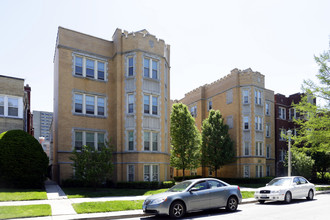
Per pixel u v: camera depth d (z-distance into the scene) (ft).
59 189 56.80
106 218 32.60
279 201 50.62
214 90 120.98
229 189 38.68
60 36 71.41
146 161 70.23
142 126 71.15
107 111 76.48
